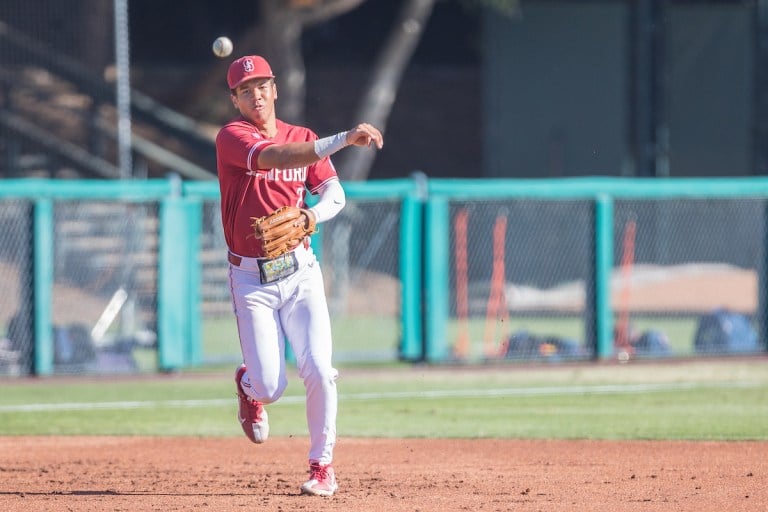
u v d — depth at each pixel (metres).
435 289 54.97
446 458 30.45
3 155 78.94
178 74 106.25
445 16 111.06
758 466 28.75
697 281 79.31
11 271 65.62
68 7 86.56
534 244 84.44
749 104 103.56
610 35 105.06
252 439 25.50
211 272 64.12
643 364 54.88
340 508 23.30
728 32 103.69
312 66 110.62
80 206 64.12
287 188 23.84
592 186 55.88
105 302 63.84
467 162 111.19
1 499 24.78
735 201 80.38
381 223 78.88
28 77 87.38
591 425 36.81
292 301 23.95
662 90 98.06
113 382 49.59
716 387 46.44
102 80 80.81
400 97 111.00
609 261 56.19
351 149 90.00
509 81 107.94
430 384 48.09
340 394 45.06
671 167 103.75
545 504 23.75
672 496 24.67
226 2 108.69
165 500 24.48
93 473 28.44
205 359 53.47
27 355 51.22
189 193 53.00
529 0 106.50
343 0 85.50
